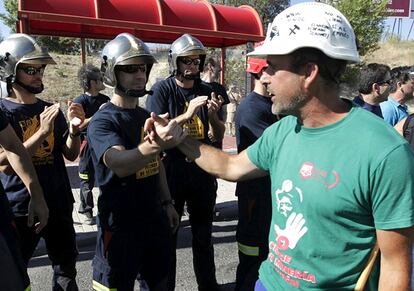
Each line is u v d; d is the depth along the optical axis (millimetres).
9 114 2869
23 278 2211
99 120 2453
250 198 3133
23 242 2979
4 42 2842
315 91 1594
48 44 24312
